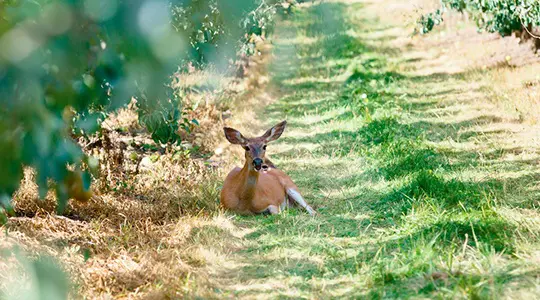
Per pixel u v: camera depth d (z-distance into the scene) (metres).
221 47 9.08
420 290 8.45
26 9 4.19
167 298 8.66
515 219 10.69
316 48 28.75
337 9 34.62
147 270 9.51
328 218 12.27
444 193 12.42
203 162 15.66
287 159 16.23
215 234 11.27
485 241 9.85
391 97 21.16
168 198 12.95
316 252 10.46
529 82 20.69
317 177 14.91
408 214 11.61
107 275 9.29
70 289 8.33
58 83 4.81
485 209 11.22
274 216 12.46
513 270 8.76
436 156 15.21
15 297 7.89
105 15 4.24
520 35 26.03
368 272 9.31
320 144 17.17
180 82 19.97
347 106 20.06
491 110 19.09
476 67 24.09
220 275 9.76
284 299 8.75
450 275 8.59
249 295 8.95
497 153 15.34
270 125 19.30
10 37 4.01
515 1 18.00
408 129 17.50
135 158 14.80
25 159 4.85
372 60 26.50
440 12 21.61
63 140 5.40
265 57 26.62
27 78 4.36
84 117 8.39
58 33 4.18
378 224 11.70
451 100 20.58
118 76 4.94
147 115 9.62
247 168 12.43
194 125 17.73
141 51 4.37
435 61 26.47
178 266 9.70
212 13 8.31
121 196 12.90
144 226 11.57
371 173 14.59
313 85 23.83
